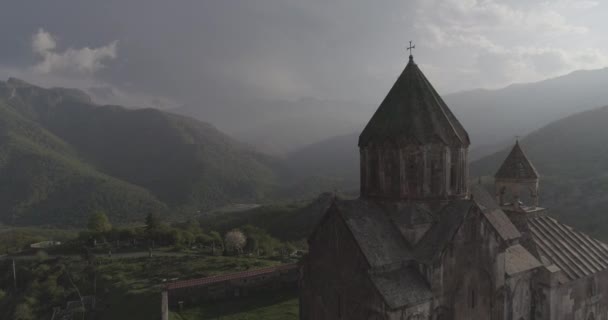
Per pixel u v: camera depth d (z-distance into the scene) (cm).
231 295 4731
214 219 16012
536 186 4012
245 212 16700
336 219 2530
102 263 6906
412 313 2267
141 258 7138
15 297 6444
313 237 2728
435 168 2627
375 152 2733
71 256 7731
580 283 3650
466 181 2812
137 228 9150
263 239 8206
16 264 7544
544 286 3331
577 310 3616
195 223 13312
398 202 2638
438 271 2378
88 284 6166
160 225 8950
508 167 4012
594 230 8681
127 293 5169
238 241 7569
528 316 3281
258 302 4606
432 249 2433
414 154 2603
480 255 2614
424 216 2569
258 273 4906
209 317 4178
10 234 12219
